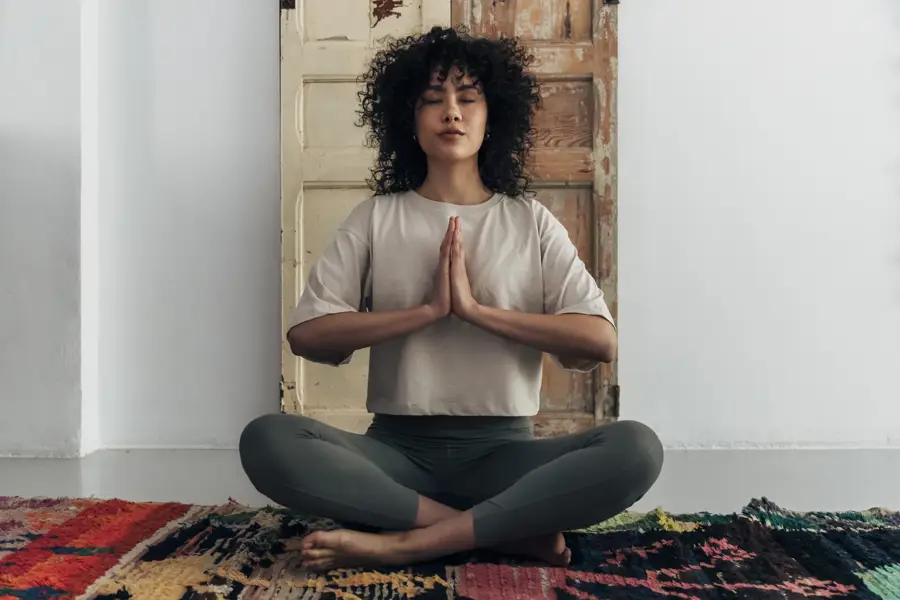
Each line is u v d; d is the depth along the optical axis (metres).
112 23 2.96
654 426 2.96
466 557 1.45
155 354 2.97
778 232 2.96
